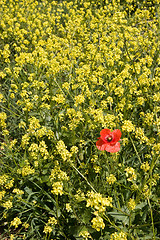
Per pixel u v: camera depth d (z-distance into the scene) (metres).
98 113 3.51
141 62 5.07
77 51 5.84
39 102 4.46
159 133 3.23
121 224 3.12
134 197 3.38
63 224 3.34
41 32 7.33
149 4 8.55
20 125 3.82
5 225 3.77
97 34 6.67
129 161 3.72
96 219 2.21
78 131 4.05
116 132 2.93
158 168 3.57
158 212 3.15
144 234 2.96
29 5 9.45
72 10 8.48
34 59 5.51
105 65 5.45
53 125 4.28
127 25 7.27
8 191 3.80
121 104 4.04
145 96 4.19
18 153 4.07
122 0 9.64
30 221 3.61
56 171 2.95
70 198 3.11
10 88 5.43
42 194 3.63
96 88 5.01
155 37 6.07
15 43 7.19
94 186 3.32
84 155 3.85
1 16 8.41
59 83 4.80
